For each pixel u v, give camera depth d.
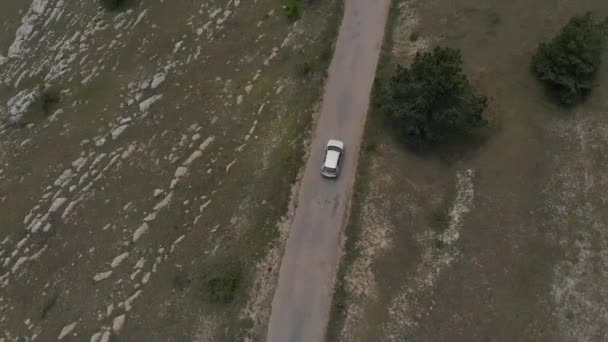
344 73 42.59
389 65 42.56
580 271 34.38
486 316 33.53
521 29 42.59
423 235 36.16
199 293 35.22
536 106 39.56
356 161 39.00
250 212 37.56
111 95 46.09
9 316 36.91
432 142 38.69
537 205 36.44
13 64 53.16
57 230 39.66
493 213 36.38
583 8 42.84
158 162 41.19
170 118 43.22
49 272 38.03
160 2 50.34
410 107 36.31
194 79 44.84
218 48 46.00
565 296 33.78
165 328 34.53
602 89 39.56
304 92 41.97
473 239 35.69
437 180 37.84
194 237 37.34
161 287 35.91
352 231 36.50
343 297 34.56
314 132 40.28
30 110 47.69
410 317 33.81
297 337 33.91
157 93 44.81
